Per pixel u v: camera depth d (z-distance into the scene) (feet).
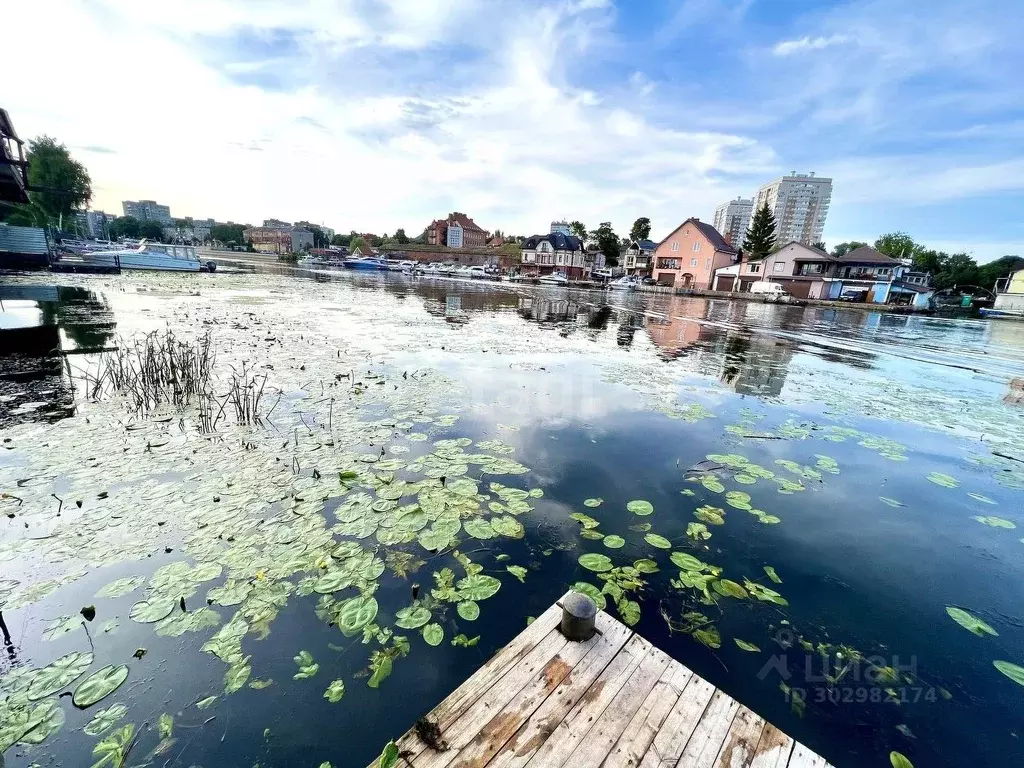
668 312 70.44
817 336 51.49
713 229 151.33
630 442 15.64
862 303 113.09
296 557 8.52
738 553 9.86
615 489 12.28
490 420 16.72
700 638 7.39
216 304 45.98
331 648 6.70
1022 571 9.94
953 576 9.62
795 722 6.10
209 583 7.75
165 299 47.85
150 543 8.68
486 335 36.88
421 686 6.20
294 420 15.51
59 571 7.84
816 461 15.23
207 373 18.71
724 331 50.52
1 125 30.27
